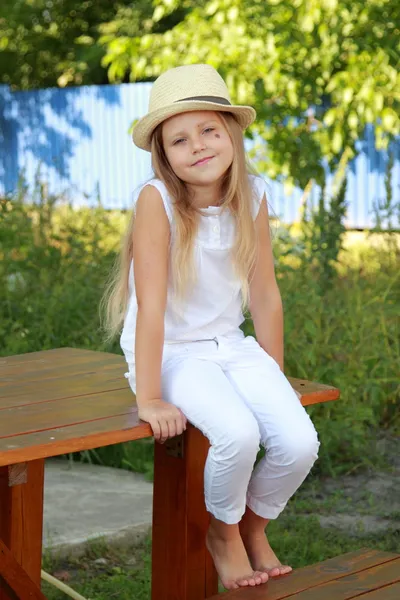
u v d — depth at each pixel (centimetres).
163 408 250
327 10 794
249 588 248
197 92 269
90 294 548
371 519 403
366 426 493
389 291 539
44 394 278
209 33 857
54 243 657
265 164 917
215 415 250
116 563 367
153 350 260
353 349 495
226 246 275
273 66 823
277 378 271
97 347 513
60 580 350
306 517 405
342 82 823
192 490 273
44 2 1922
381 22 819
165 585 280
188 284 272
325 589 243
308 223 595
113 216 907
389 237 604
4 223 614
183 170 269
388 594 238
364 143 1270
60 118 1658
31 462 296
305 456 257
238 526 275
